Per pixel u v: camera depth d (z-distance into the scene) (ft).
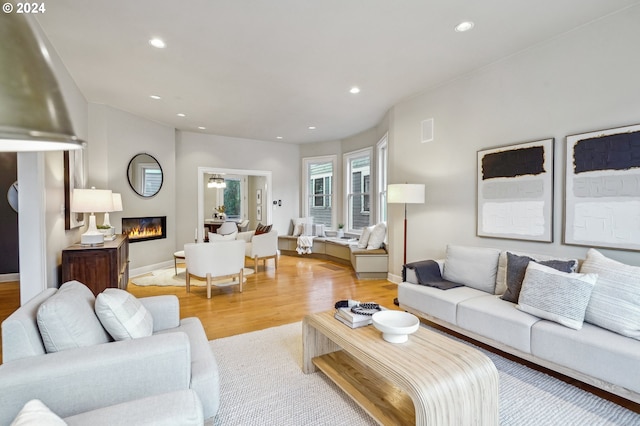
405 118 15.47
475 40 9.97
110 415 3.50
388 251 17.26
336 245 22.20
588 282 7.02
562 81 9.67
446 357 5.65
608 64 8.71
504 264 9.98
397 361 5.50
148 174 19.06
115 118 16.87
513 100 10.94
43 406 3.22
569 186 9.48
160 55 10.91
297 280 17.17
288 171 26.91
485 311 8.31
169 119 19.07
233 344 9.38
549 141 9.91
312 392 7.02
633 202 8.23
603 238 8.76
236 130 22.02
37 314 4.67
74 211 12.09
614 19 8.57
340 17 8.71
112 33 9.47
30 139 1.79
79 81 13.11
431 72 12.35
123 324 5.48
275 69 12.06
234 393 6.98
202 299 13.75
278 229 26.58
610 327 6.66
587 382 6.48
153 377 4.65
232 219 37.45
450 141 13.19
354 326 7.06
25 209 9.61
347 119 19.19
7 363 4.22
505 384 7.27
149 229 19.27
